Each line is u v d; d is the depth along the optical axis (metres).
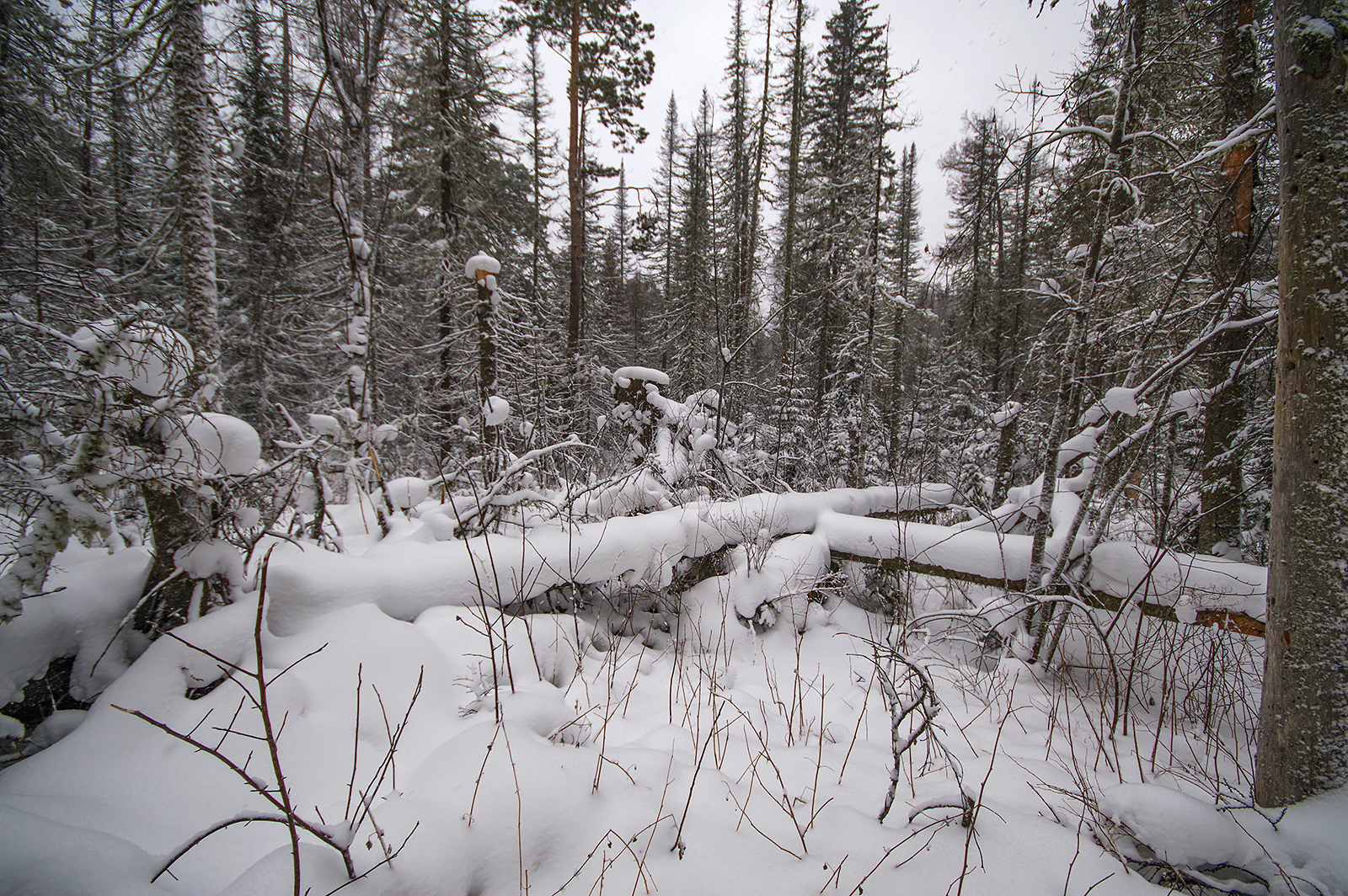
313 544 3.84
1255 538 5.22
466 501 4.23
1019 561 4.31
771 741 2.92
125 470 2.59
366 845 1.71
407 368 11.35
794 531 5.20
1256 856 1.91
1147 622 3.88
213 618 2.66
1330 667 2.07
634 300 24.47
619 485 4.97
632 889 1.88
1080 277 4.43
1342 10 1.98
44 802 1.89
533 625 3.43
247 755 2.23
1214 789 2.57
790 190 15.05
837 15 15.82
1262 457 5.18
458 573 3.38
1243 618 3.48
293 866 1.51
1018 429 7.59
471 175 12.05
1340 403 2.05
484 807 2.00
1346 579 2.06
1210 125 5.42
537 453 4.17
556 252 19.81
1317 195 2.07
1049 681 3.91
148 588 2.80
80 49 6.88
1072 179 4.61
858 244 13.98
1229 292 3.27
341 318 8.45
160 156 8.49
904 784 2.57
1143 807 2.06
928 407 11.41
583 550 3.79
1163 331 4.34
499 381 6.82
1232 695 3.32
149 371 2.69
